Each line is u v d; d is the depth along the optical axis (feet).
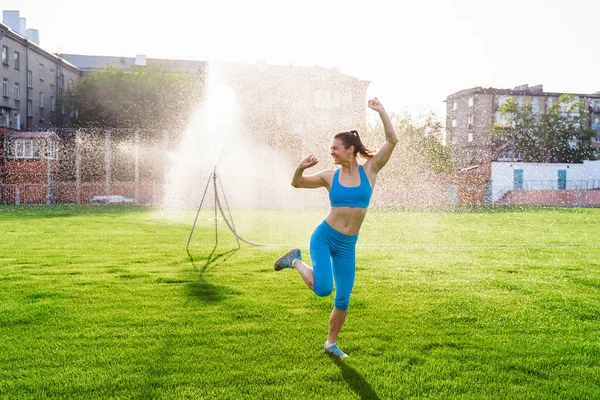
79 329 13.83
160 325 14.25
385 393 9.96
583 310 16.49
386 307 16.58
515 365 11.51
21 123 127.85
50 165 110.22
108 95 128.06
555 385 10.43
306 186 12.21
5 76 119.44
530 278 22.21
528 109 162.09
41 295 17.88
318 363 11.47
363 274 22.86
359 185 11.60
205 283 20.15
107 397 9.68
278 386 10.21
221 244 33.78
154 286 19.54
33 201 103.71
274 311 15.81
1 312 15.43
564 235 43.21
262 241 36.22
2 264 24.75
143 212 70.69
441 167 115.14
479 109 178.09
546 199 117.91
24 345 12.50
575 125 164.76
